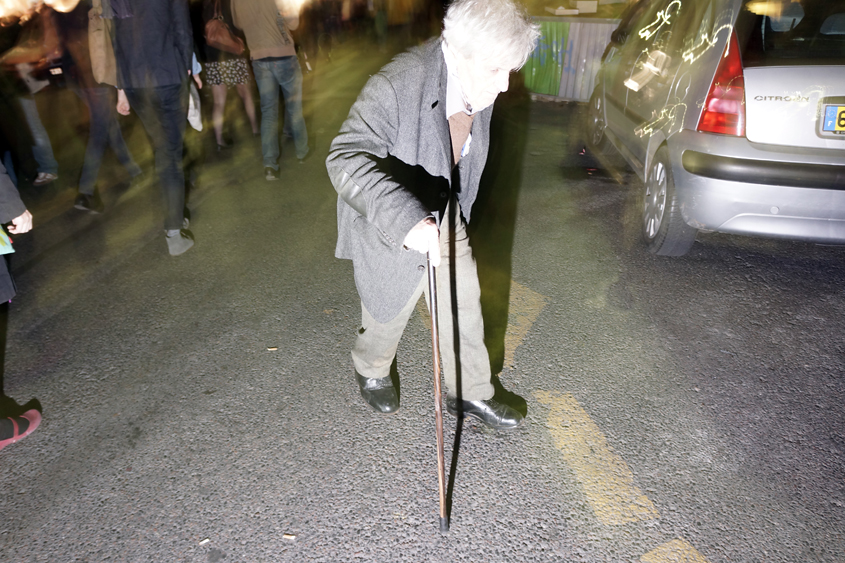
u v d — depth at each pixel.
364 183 1.84
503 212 4.95
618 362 3.12
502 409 2.66
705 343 3.27
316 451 2.58
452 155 2.08
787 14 3.35
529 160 6.25
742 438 2.64
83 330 3.50
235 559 2.12
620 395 2.89
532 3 10.52
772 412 2.79
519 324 3.45
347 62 12.45
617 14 9.81
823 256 4.17
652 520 2.26
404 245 1.85
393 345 2.60
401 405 2.84
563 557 2.11
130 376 3.09
